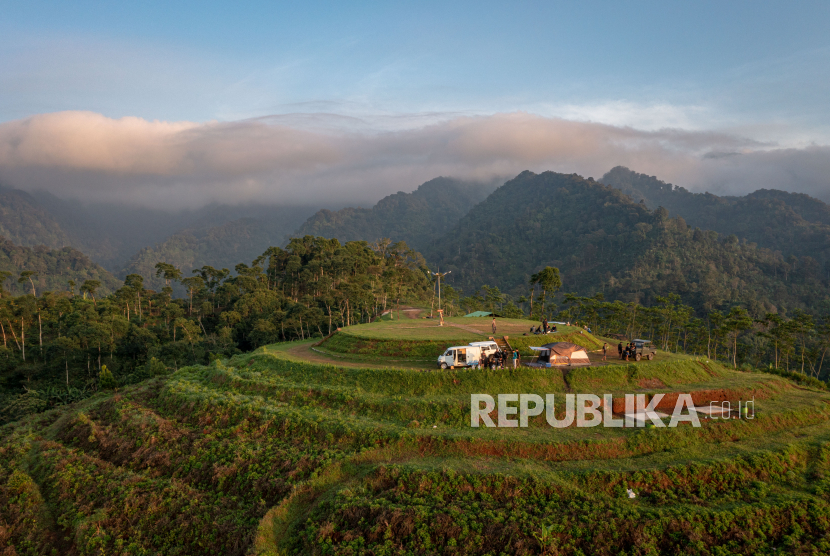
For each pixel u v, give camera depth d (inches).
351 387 1769.2
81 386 3080.7
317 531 1101.7
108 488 1385.3
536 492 1136.2
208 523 1201.4
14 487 1466.5
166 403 1902.1
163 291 5620.1
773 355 4493.1
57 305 4475.9
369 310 4909.0
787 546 997.2
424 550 1019.9
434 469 1223.5
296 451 1400.1
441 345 2133.4
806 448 1307.8
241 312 4680.1
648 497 1126.4
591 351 2235.5
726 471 1194.0
